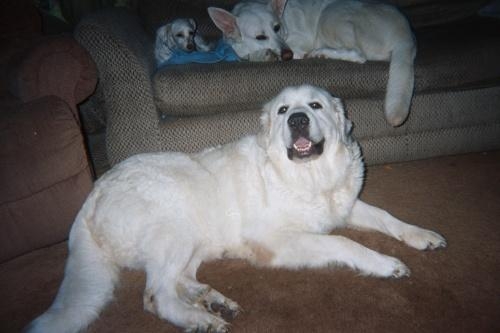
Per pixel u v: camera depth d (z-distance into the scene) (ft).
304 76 5.13
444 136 5.52
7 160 4.08
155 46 6.86
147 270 3.72
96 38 4.74
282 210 3.98
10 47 5.19
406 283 3.72
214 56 5.80
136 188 3.89
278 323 3.46
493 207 4.62
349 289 3.72
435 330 3.30
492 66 5.47
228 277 3.99
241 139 4.43
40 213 4.29
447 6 7.02
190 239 3.90
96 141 5.93
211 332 3.41
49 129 4.18
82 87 4.71
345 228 4.50
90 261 3.74
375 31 5.68
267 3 7.03
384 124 5.33
